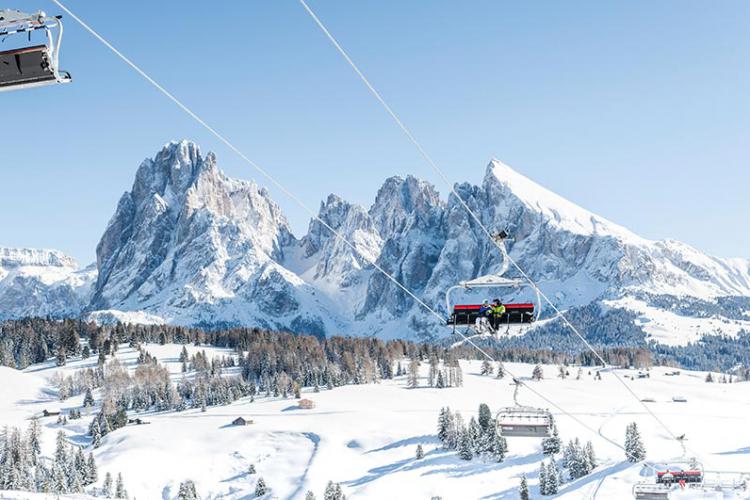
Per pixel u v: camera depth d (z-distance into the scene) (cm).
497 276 3388
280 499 17825
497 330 3366
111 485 16950
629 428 15938
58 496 13875
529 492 15738
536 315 3341
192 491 17400
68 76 1466
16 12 1437
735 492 12444
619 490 14400
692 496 12419
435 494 16525
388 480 17488
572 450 16025
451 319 3391
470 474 17288
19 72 1430
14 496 13638
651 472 14950
